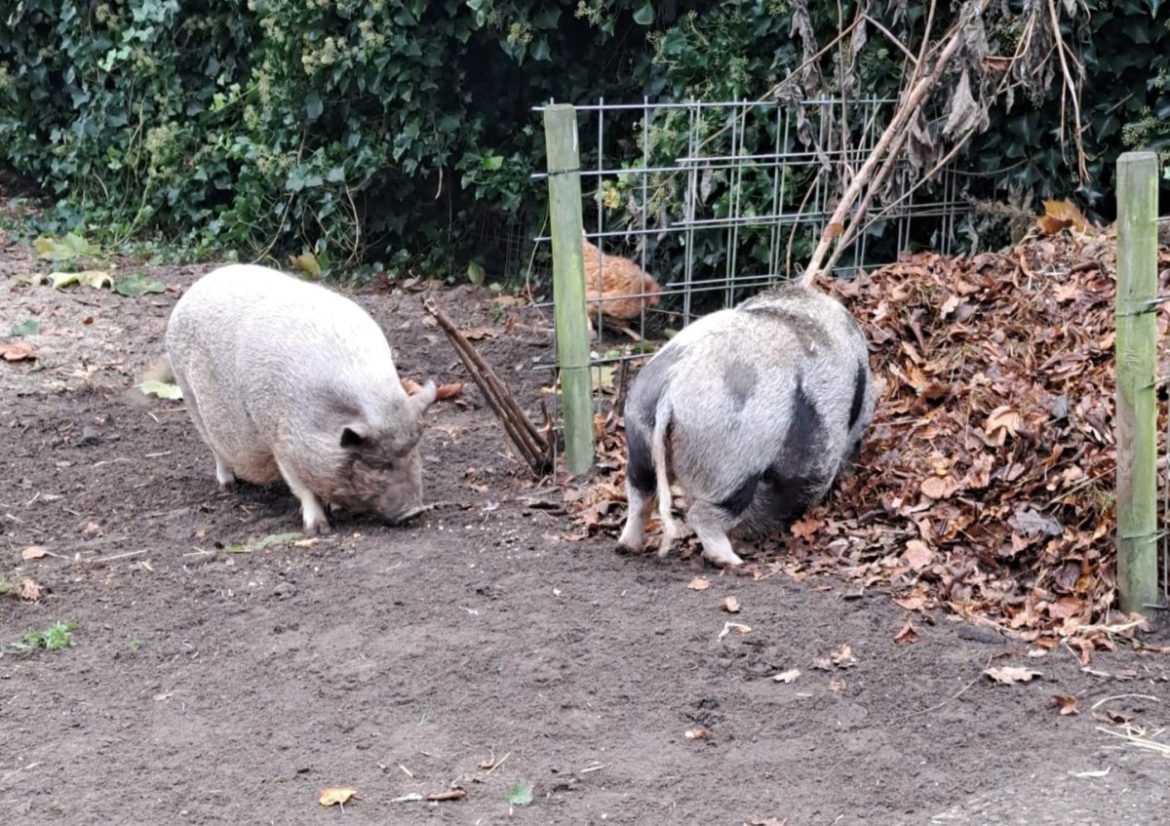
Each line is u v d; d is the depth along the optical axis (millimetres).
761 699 5727
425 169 9828
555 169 6949
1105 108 8180
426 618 6141
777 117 8422
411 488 6738
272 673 5930
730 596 6160
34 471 7398
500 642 5992
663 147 8766
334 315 6797
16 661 6031
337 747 5609
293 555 6582
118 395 8164
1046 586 6176
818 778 5441
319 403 6660
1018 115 8148
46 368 8383
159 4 10594
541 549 6543
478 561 6469
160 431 7812
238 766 5547
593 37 9773
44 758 5590
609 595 6211
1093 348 6703
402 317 9273
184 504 7121
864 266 8289
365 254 10219
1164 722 5621
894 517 6465
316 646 6035
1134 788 5367
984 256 7430
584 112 9758
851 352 6449
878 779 5434
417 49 9531
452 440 7641
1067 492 6309
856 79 8141
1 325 8797
